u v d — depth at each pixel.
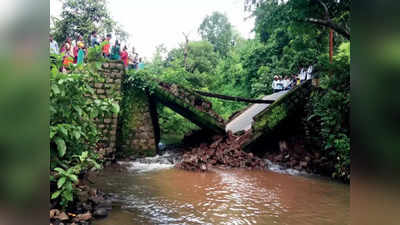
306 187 7.40
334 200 6.24
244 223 4.71
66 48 9.27
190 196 6.15
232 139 11.44
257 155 11.31
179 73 15.91
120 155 10.45
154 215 4.84
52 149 4.19
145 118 11.10
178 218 4.78
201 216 4.93
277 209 5.53
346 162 8.02
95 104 4.88
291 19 9.14
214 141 11.45
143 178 7.69
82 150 4.94
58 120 4.29
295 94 10.91
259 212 5.31
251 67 24.62
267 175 8.80
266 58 23.41
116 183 7.00
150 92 10.94
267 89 20.94
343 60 8.70
